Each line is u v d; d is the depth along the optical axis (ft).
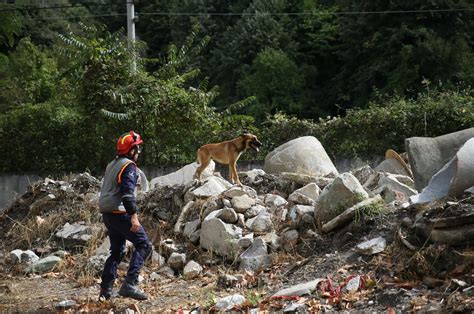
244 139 32.68
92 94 55.77
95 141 58.18
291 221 25.86
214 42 129.70
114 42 58.13
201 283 23.49
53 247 30.19
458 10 100.07
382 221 23.31
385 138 51.96
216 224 25.81
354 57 113.80
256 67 114.32
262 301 19.77
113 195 21.49
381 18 108.47
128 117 53.78
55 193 34.60
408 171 32.99
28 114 60.18
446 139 26.78
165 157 55.93
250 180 32.73
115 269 22.17
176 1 139.64
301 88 114.42
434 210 20.31
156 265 26.37
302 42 123.54
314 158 34.99
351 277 19.88
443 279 18.53
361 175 30.78
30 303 23.09
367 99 106.11
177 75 59.52
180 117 55.11
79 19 139.64
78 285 25.16
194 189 30.09
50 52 113.60
